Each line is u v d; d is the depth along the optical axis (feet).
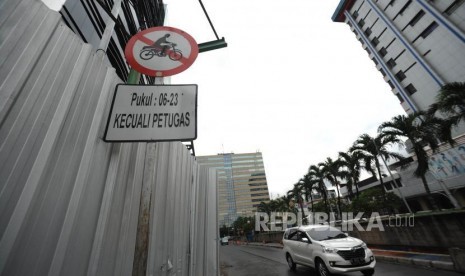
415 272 20.54
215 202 16.66
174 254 8.66
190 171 12.44
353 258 19.11
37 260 3.51
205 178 15.66
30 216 3.54
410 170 85.97
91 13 15.30
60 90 4.53
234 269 34.19
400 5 90.99
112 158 5.85
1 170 3.24
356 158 70.54
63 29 4.95
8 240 3.14
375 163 66.64
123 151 6.56
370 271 19.90
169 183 8.86
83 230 4.55
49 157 4.02
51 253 3.76
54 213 3.94
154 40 7.79
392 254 29.01
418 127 50.93
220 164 338.75
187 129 5.58
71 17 12.99
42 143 3.93
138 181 7.10
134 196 6.69
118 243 5.66
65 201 4.19
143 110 5.69
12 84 3.58
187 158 12.15
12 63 3.69
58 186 4.11
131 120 5.54
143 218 4.95
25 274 3.31
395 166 63.36
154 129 5.51
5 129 3.38
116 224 5.71
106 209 5.26
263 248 78.95
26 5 4.21
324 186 98.02
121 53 19.86
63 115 4.45
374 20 105.50
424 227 29.73
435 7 78.69
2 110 3.35
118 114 5.57
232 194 320.50
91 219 4.84
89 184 4.87
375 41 106.73
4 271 3.08
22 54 3.88
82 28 14.11
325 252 20.01
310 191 103.19
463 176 64.49
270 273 27.55
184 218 10.53
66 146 4.44
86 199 4.73
